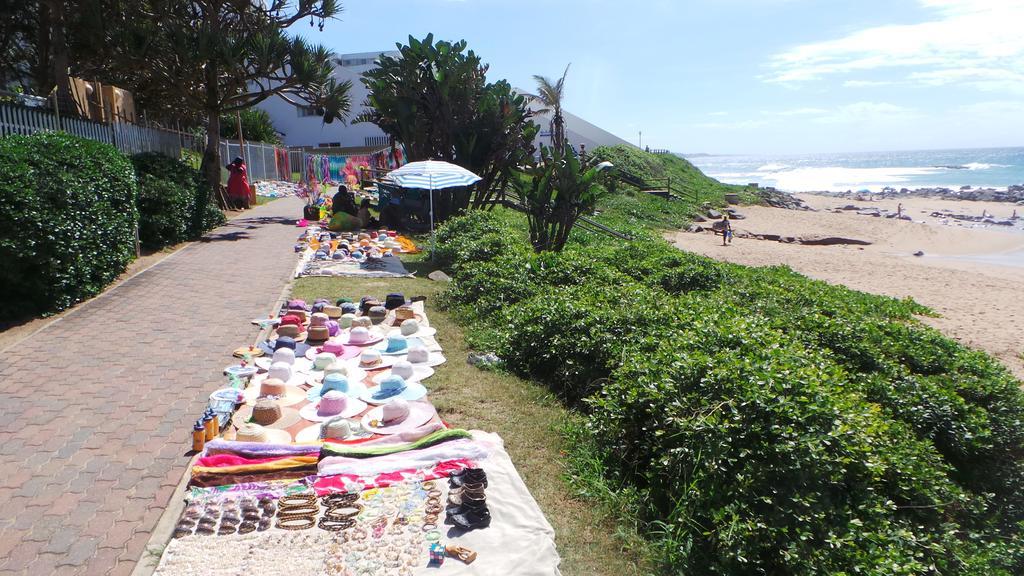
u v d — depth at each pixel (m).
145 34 18.00
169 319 9.16
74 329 8.56
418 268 14.06
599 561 4.38
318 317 8.73
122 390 6.61
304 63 20.27
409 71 18.00
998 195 59.19
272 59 19.94
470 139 18.12
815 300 11.08
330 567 4.00
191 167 17.08
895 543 4.43
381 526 4.45
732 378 5.30
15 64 23.98
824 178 112.88
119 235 11.34
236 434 5.59
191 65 18.95
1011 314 15.75
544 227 14.75
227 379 6.96
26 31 22.55
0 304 8.74
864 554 4.18
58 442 5.49
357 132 48.69
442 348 8.63
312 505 4.63
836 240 31.30
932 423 6.88
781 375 5.28
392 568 4.03
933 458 5.81
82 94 13.62
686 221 34.66
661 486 5.21
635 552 4.51
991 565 5.03
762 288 11.55
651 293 9.38
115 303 9.89
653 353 6.55
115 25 18.22
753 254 26.28
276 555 4.12
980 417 6.86
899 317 12.38
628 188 39.47
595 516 4.89
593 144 48.62
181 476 5.02
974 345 12.68
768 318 9.41
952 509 5.66
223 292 10.92
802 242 31.33
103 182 10.55
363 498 4.79
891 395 7.13
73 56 20.11
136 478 4.96
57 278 9.23
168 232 14.93
